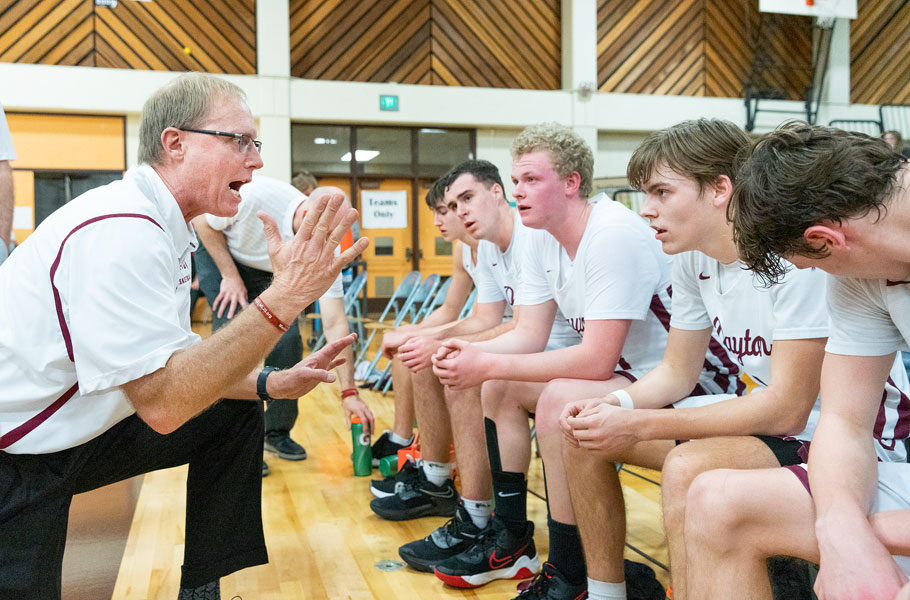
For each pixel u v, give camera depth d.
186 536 1.58
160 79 8.38
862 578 0.90
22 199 8.19
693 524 1.07
